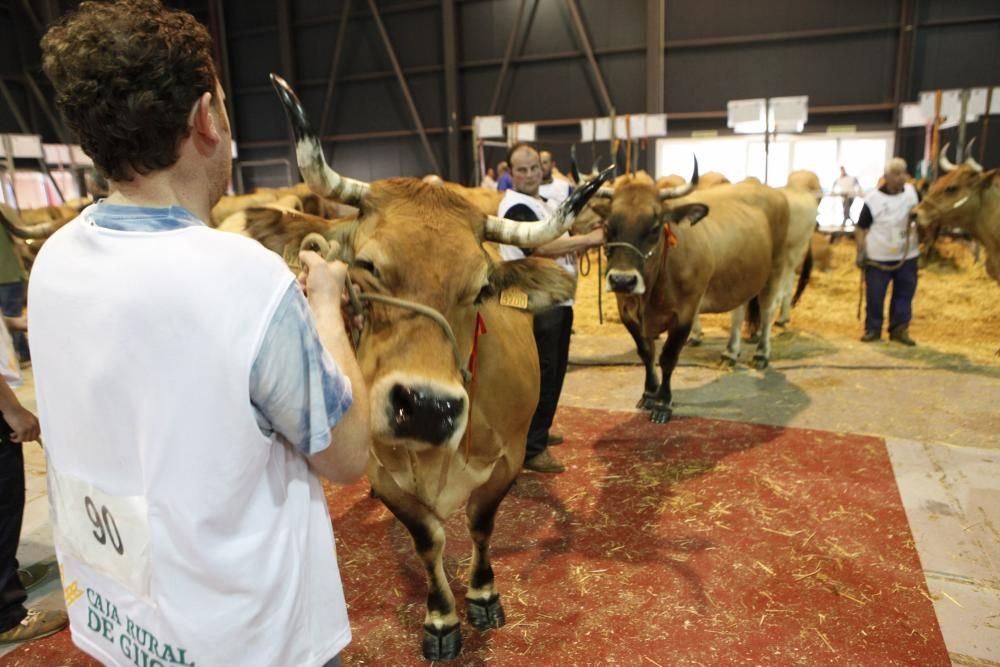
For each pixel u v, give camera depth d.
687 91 15.34
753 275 5.83
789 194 7.41
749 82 14.85
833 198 13.74
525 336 2.82
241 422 1.09
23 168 16.17
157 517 1.12
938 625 2.84
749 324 7.60
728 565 3.31
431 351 2.03
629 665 2.68
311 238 1.85
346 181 2.26
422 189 2.32
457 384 2.04
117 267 1.10
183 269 1.07
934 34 13.42
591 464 4.47
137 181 1.17
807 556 3.36
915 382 5.88
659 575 3.25
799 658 2.68
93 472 1.21
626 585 3.18
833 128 14.18
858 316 7.65
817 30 14.10
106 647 1.28
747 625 2.88
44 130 18.50
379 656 2.79
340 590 1.38
